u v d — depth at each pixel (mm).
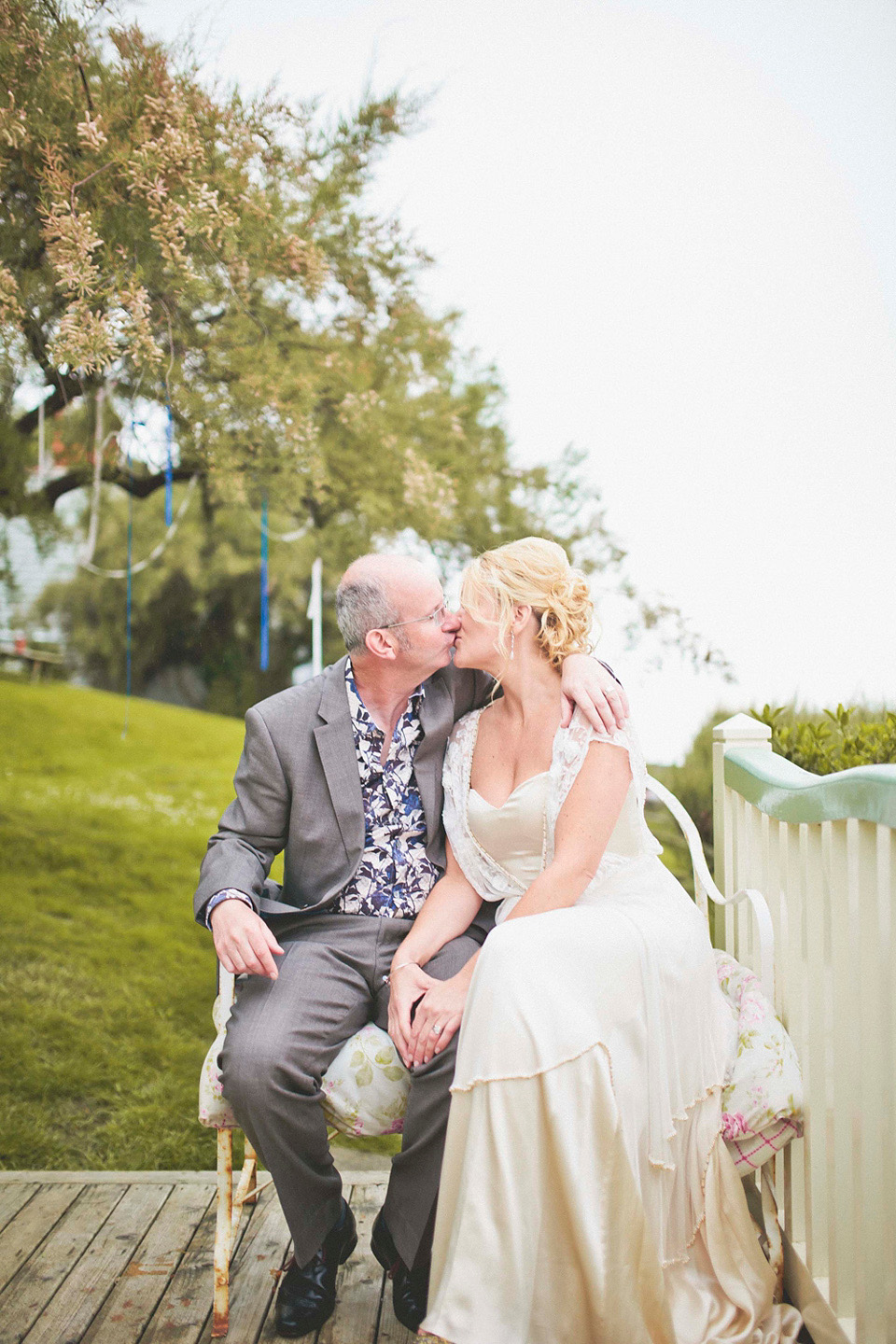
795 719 3668
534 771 2025
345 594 2129
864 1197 1545
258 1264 2197
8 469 4703
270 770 2148
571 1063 1552
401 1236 1850
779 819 2021
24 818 6758
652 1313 1568
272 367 4066
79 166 3457
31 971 4492
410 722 2221
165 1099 3379
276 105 3871
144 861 6125
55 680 10406
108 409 4254
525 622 2057
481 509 5938
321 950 2070
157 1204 2461
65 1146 3047
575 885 1857
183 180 3482
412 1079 1885
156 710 10086
